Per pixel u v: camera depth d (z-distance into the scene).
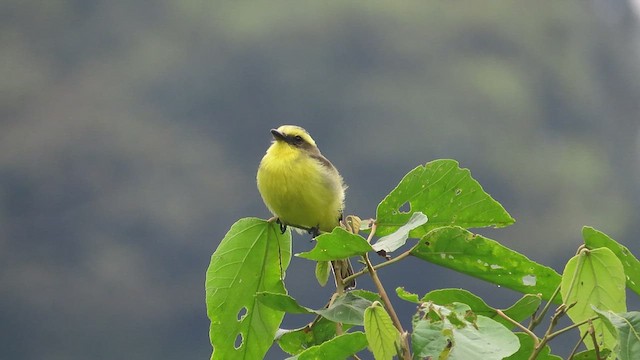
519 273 4.86
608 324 4.19
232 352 5.36
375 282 4.73
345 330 5.32
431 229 5.28
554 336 4.38
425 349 4.06
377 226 5.27
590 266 4.55
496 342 4.05
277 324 5.35
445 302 4.77
